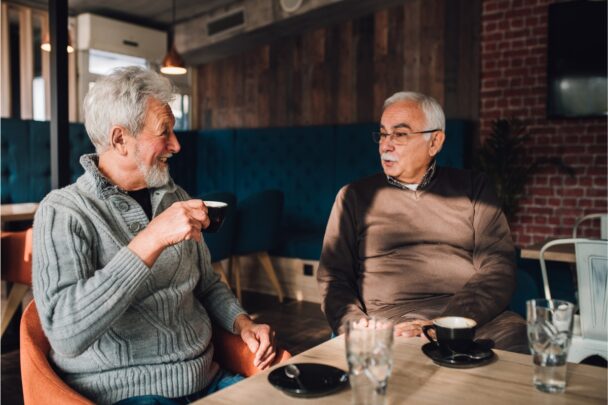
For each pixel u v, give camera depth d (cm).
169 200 156
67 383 133
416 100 202
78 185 141
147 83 142
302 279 465
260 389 103
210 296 167
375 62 544
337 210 208
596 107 435
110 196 139
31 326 135
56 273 123
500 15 477
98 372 133
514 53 473
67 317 116
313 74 583
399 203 204
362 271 203
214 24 604
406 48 526
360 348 94
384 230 202
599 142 440
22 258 313
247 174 604
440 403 96
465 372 112
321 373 107
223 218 134
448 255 198
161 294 141
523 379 108
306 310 431
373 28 543
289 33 585
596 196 443
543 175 464
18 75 647
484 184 206
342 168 531
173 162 623
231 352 158
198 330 150
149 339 138
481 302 182
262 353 149
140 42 614
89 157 145
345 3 511
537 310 103
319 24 562
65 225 129
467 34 495
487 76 487
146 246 121
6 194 471
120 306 118
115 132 139
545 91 459
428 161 204
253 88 628
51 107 259
